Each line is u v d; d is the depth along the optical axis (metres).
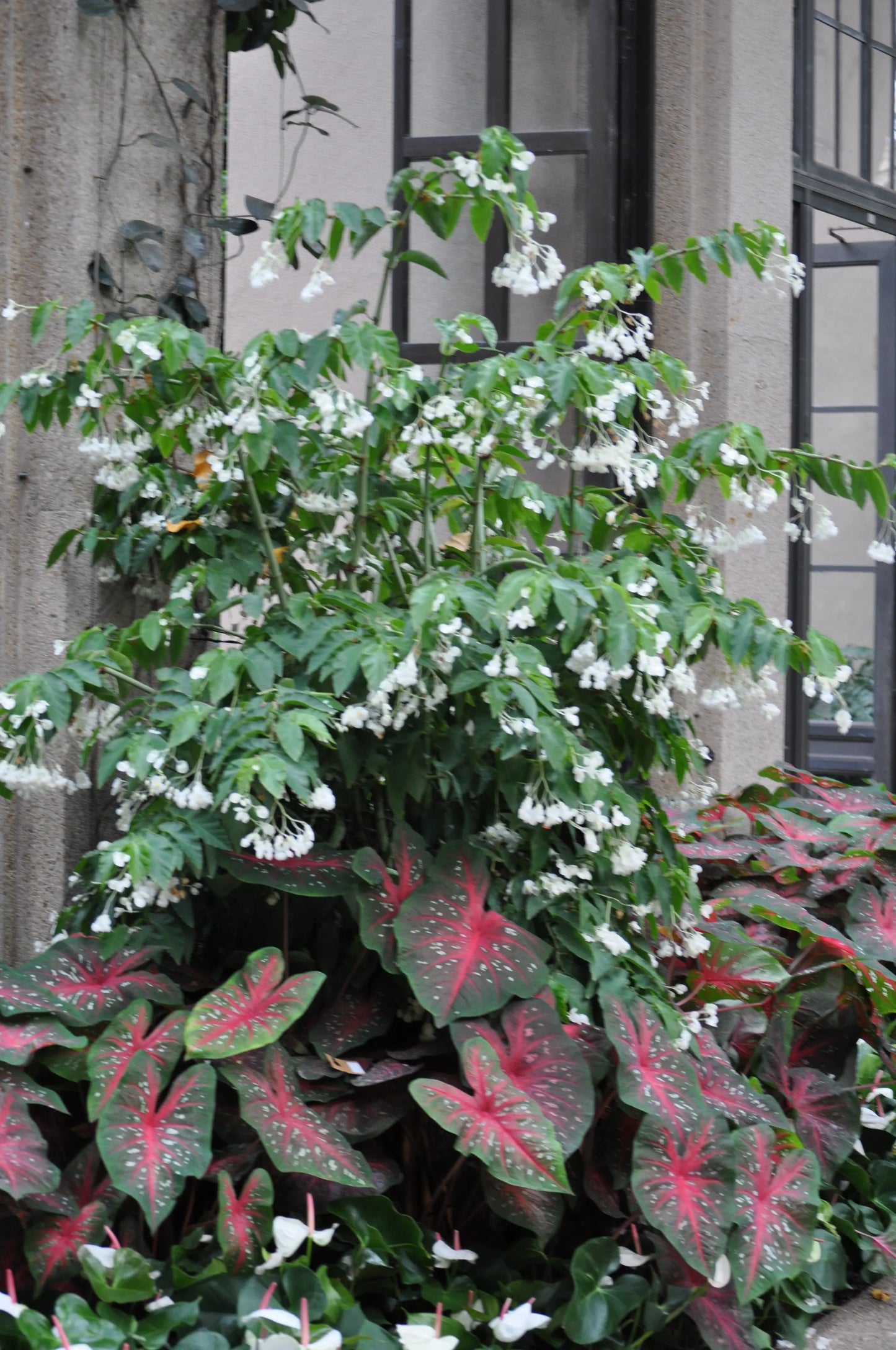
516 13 3.96
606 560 2.40
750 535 2.56
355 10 4.16
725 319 3.97
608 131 3.93
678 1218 2.00
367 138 4.18
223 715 2.10
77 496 2.91
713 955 2.75
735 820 3.45
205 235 3.16
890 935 2.90
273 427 2.28
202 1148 1.94
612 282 2.30
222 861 2.19
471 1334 1.97
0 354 2.86
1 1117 1.95
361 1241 2.04
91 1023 2.13
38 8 2.86
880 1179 2.75
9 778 2.27
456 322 2.32
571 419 3.45
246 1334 1.81
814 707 4.86
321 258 2.41
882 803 3.66
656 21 3.98
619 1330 2.13
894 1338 2.35
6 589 2.87
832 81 4.66
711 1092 2.32
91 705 2.53
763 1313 2.28
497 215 3.89
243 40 3.28
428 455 2.41
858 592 4.82
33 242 2.89
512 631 2.35
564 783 2.18
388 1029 2.34
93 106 2.93
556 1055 2.12
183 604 2.48
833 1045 2.83
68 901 2.89
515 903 2.34
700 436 2.43
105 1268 1.87
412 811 2.53
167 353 2.18
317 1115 2.08
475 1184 2.32
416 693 2.24
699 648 2.46
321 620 2.27
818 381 4.73
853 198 4.71
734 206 4.00
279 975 2.13
